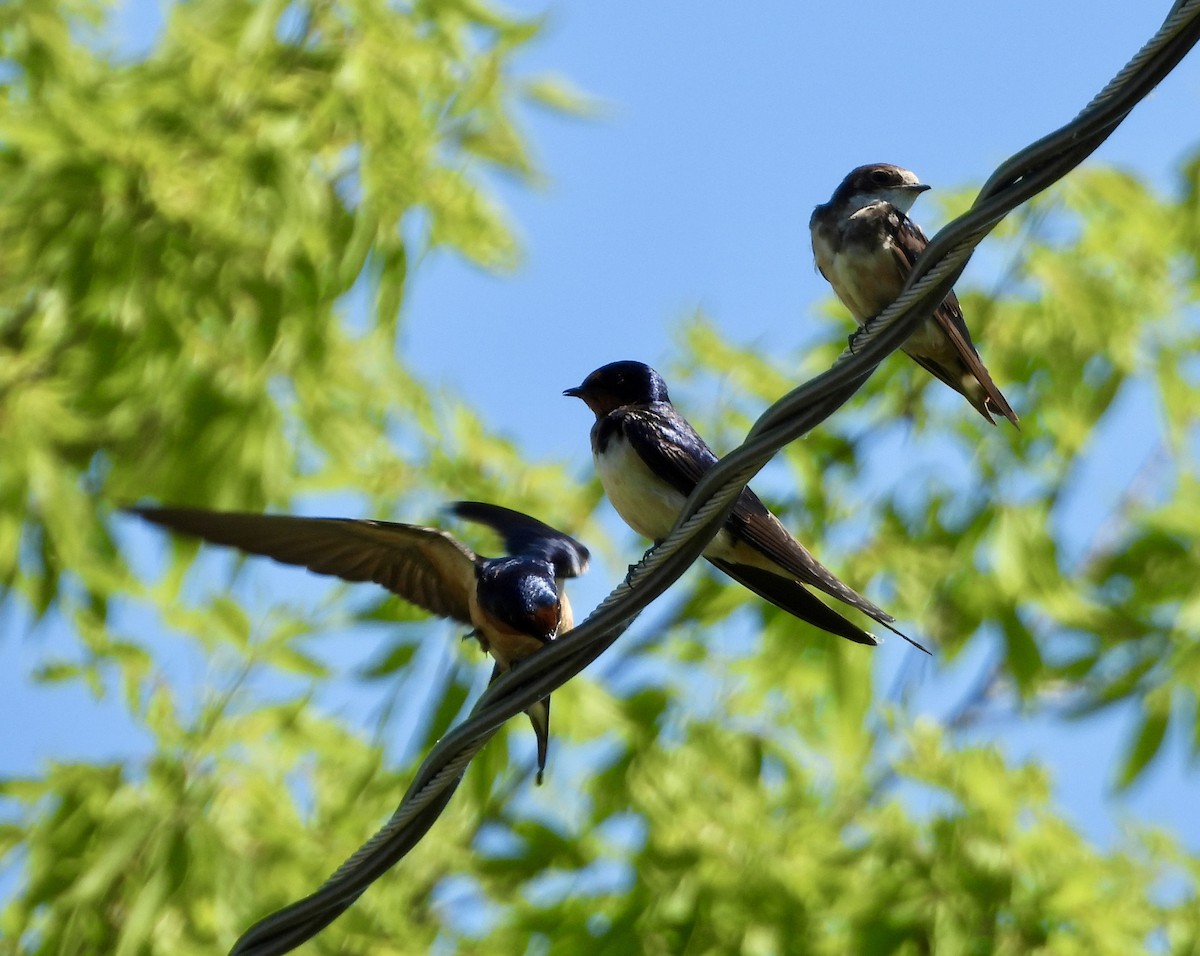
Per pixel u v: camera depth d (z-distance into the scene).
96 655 12.58
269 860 12.02
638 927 12.25
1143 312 14.01
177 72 13.55
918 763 12.93
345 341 14.40
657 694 12.92
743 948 12.07
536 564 8.72
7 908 12.09
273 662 12.36
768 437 7.02
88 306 12.99
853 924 12.22
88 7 15.62
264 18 13.48
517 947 12.73
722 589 13.35
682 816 12.53
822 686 12.95
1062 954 12.15
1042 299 14.09
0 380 13.11
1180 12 6.56
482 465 13.68
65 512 12.70
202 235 12.90
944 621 13.30
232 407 12.84
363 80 13.27
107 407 13.11
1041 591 13.15
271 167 12.95
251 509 12.71
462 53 13.89
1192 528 13.67
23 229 13.08
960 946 11.89
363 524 8.49
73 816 12.06
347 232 13.43
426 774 7.09
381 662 12.12
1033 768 13.08
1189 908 12.59
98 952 11.82
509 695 7.08
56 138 12.75
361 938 12.34
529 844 12.95
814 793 13.41
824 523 13.57
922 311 7.02
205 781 12.09
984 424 13.92
